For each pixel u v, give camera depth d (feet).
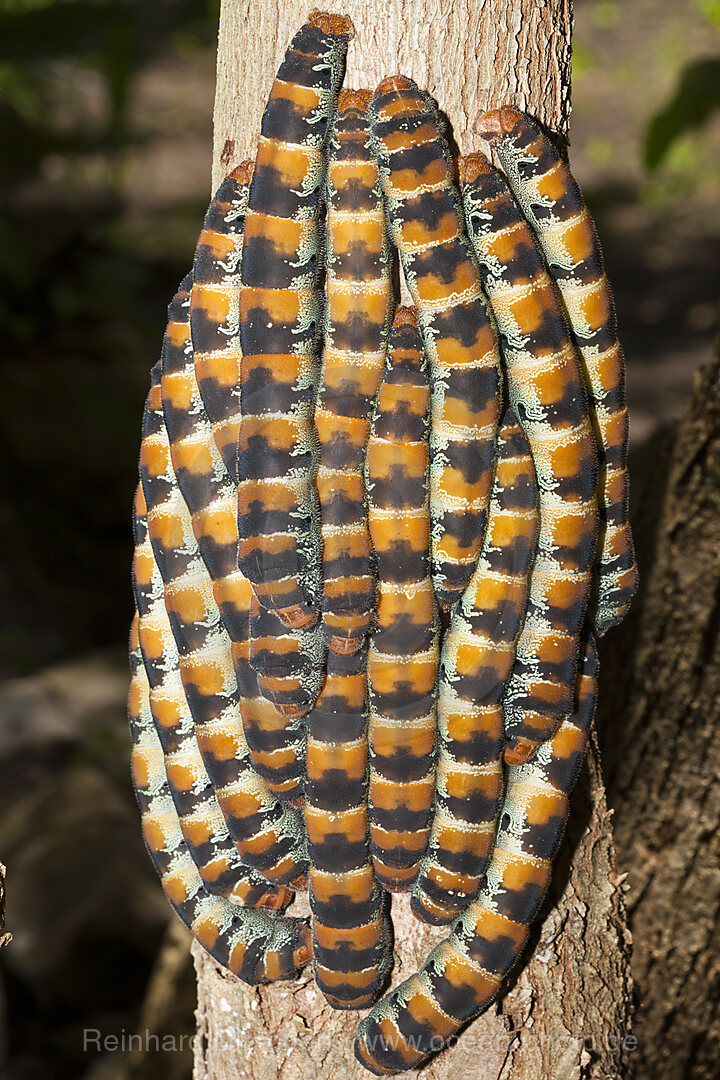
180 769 1.51
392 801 1.44
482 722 1.44
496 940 1.48
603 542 1.51
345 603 1.41
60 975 2.77
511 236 1.41
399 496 1.41
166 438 1.49
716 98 3.82
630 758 1.92
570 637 1.46
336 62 1.41
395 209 1.40
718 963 1.89
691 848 1.88
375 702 1.44
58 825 3.07
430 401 1.42
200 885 1.55
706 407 1.86
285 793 1.46
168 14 4.30
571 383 1.43
